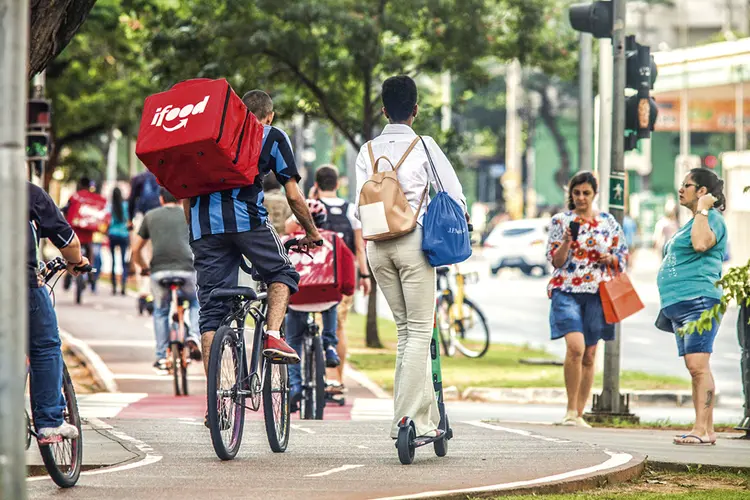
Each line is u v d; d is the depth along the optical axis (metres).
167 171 20.16
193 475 19.06
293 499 16.86
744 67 92.19
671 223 118.94
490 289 103.50
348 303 35.31
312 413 30.08
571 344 29.83
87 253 68.50
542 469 20.20
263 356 21.08
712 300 26.19
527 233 122.56
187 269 37.12
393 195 20.16
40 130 49.00
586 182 29.62
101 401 34.75
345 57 54.16
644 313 77.62
